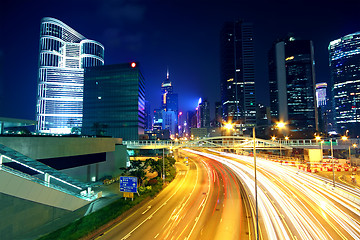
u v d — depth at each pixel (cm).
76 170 4012
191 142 8300
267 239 1962
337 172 5553
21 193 2139
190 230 2208
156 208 2950
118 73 12838
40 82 18238
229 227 2258
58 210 2691
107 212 2666
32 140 2869
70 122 18162
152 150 11312
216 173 5734
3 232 2078
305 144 8219
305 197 3306
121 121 12488
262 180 4656
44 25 19638
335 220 2394
